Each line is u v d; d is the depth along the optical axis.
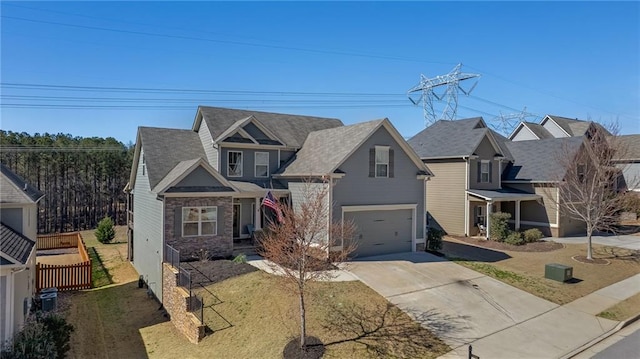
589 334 11.71
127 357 11.70
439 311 12.73
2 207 13.79
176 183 17.22
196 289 14.43
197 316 12.64
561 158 25.91
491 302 13.70
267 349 10.62
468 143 27.00
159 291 16.72
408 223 20.59
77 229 43.53
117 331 13.73
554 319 12.69
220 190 18.14
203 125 22.94
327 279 14.84
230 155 21.50
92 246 30.05
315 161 19.98
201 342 11.70
